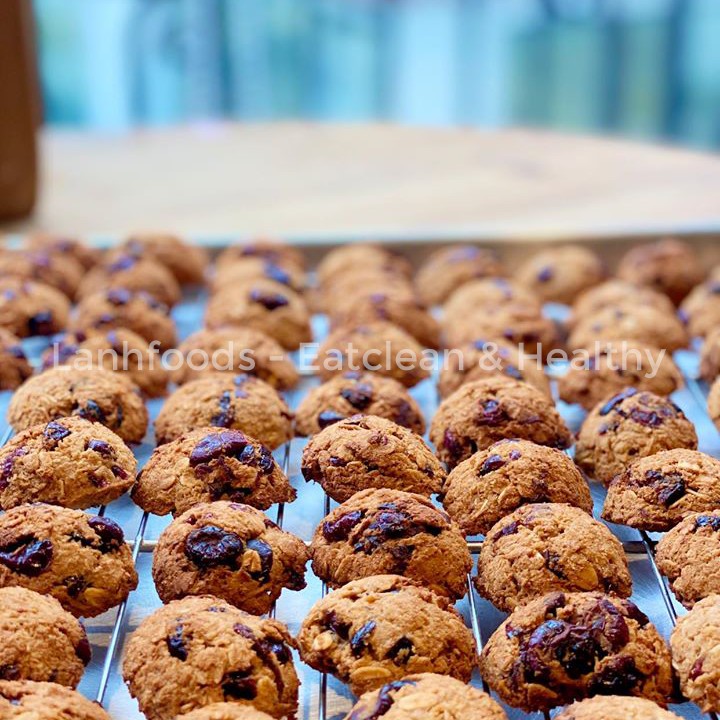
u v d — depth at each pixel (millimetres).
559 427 552
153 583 497
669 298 708
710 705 440
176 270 713
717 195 825
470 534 508
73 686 450
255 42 1069
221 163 927
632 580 500
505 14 1088
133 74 1061
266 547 481
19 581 471
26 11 762
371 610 454
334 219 788
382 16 1089
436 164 919
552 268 710
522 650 449
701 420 592
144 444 569
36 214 801
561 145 981
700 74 1071
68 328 656
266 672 444
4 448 520
